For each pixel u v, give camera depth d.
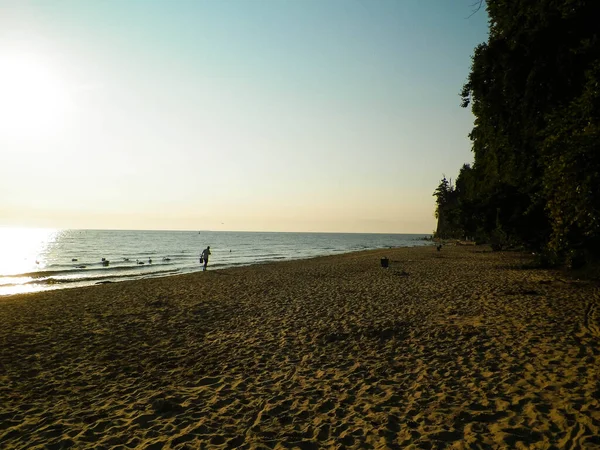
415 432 4.61
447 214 29.19
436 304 12.46
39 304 14.91
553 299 12.20
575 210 7.82
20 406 5.83
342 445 4.39
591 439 4.14
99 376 7.06
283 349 8.38
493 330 8.93
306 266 30.12
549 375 6.05
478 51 14.41
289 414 5.29
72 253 55.59
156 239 115.00
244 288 18.11
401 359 7.39
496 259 32.91
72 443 4.66
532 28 11.48
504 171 19.56
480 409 5.11
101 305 14.42
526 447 4.09
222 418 5.22
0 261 41.72
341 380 6.48
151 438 4.73
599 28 10.09
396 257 38.38
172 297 15.87
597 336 7.96
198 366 7.47
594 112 7.60
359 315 11.27
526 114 13.08
